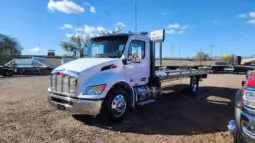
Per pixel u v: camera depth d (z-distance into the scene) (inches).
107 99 234.5
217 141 192.2
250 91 135.9
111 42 270.8
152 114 278.4
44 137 198.7
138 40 278.4
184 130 221.0
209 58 2746.1
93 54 280.5
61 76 233.8
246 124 137.0
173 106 322.0
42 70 1099.9
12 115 263.6
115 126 230.8
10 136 200.1
